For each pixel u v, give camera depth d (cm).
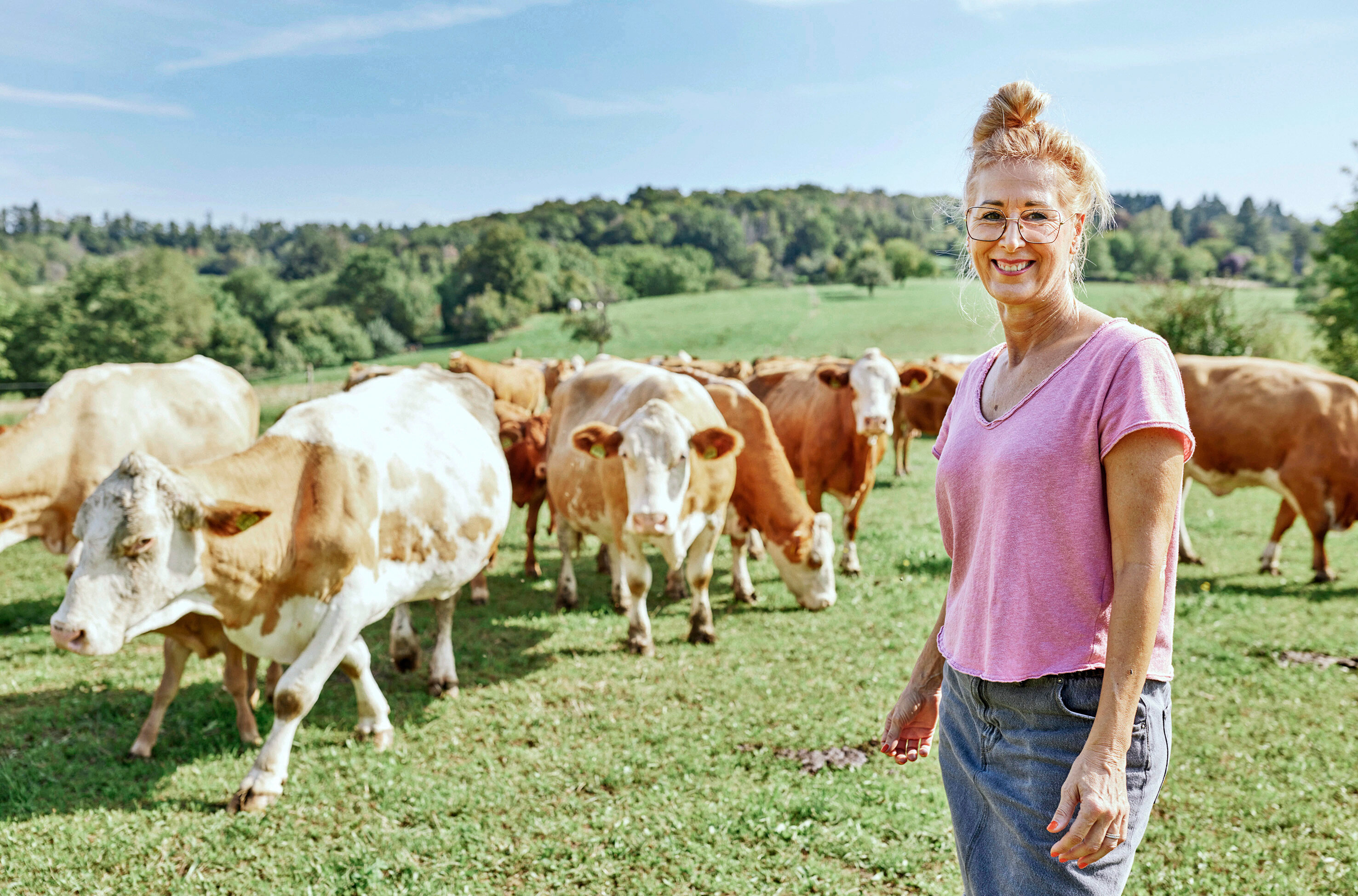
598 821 479
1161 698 195
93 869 442
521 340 9394
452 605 684
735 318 9094
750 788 514
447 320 11181
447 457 625
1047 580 196
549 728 604
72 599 446
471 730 608
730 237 17862
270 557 504
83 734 596
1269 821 467
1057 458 196
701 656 741
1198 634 764
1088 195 214
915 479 1694
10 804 499
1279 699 624
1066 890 192
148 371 835
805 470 1055
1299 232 18025
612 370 880
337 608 529
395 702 660
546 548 1192
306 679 517
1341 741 561
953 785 227
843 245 19775
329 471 535
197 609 495
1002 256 209
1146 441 182
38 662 732
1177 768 528
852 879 424
